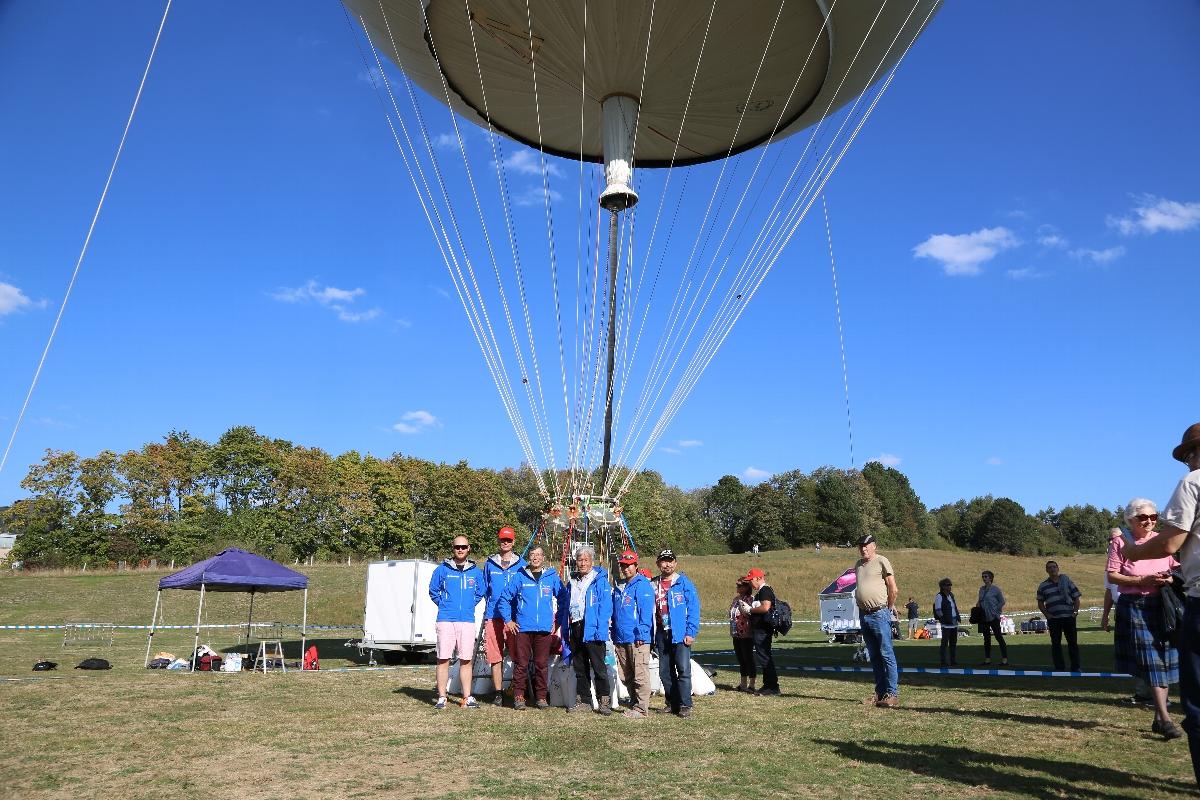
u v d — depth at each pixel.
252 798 5.12
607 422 12.81
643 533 84.00
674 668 8.87
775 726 7.84
